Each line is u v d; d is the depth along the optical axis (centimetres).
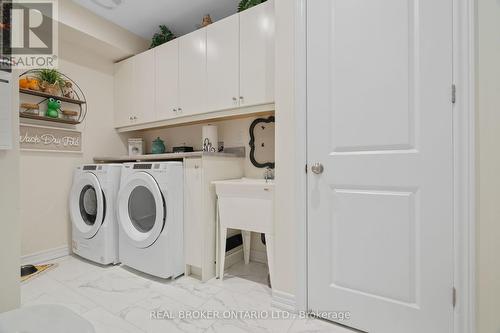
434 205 112
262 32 183
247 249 220
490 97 103
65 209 239
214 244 193
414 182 116
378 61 122
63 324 71
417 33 114
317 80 138
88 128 257
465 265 106
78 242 225
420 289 115
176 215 186
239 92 193
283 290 149
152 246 185
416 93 115
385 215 122
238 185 170
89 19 225
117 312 145
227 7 221
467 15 104
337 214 134
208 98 209
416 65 115
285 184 147
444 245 110
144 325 133
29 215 215
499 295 102
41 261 221
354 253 129
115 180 214
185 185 191
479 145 105
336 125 133
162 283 180
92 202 231
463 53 105
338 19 131
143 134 307
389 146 121
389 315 121
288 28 146
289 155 146
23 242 211
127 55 267
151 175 187
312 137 139
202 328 131
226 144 246
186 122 234
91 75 259
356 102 128
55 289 171
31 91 210
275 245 151
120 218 203
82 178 224
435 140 111
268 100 181
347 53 129
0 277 88
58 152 234
